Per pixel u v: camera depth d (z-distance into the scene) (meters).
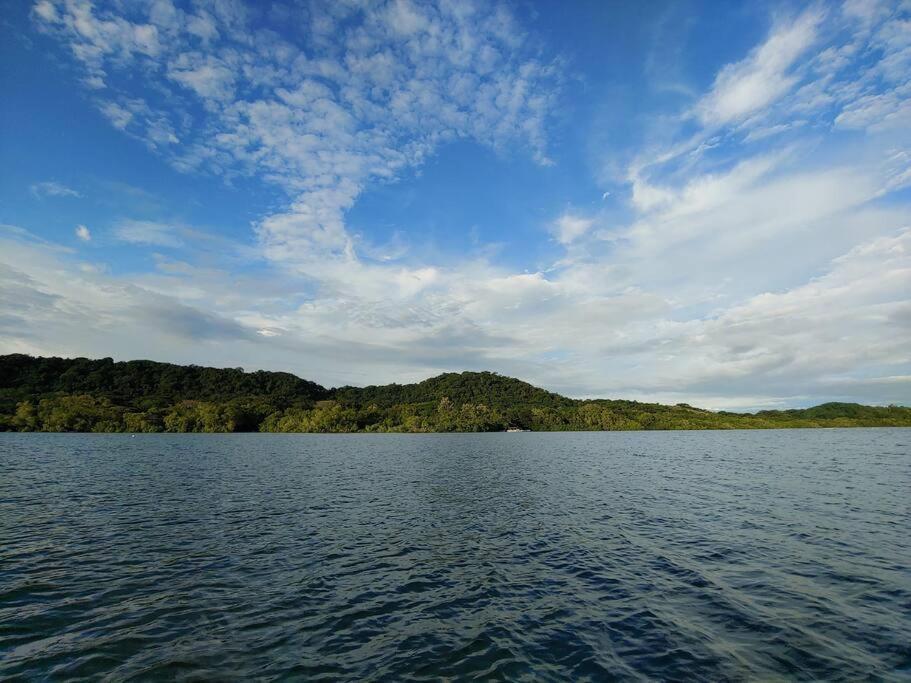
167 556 21.77
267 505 34.53
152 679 11.70
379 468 61.09
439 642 13.88
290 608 16.23
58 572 19.39
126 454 77.81
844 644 13.49
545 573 19.83
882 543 23.78
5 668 12.10
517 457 79.19
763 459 72.06
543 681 11.74
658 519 29.72
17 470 53.44
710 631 14.42
